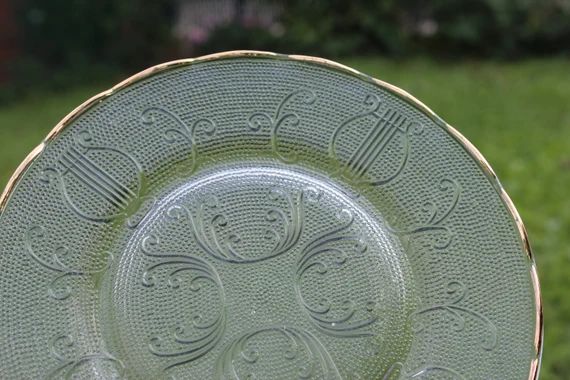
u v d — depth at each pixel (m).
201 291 0.39
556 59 1.40
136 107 0.40
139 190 0.40
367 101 0.40
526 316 0.39
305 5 1.44
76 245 0.39
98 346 0.39
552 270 0.64
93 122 0.40
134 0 1.46
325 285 0.39
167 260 0.39
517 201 0.77
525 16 1.42
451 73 1.30
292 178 0.40
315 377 0.39
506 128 1.00
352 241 0.40
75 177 0.40
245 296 0.39
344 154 0.40
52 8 1.44
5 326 0.39
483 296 0.39
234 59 0.40
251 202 0.40
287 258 0.40
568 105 1.08
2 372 0.38
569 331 0.58
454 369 0.39
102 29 1.47
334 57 1.43
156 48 1.50
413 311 0.39
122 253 0.39
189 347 0.39
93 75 1.43
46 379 0.38
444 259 0.39
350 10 1.43
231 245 0.40
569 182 0.80
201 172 0.40
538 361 0.38
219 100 0.40
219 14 1.54
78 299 0.39
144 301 0.39
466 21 1.42
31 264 0.39
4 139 1.07
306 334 0.39
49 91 1.40
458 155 0.40
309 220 0.40
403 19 1.45
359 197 0.40
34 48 1.46
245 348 0.39
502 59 1.43
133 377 0.39
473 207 0.40
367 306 0.39
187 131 0.40
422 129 0.40
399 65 1.36
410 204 0.40
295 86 0.40
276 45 1.46
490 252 0.39
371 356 0.39
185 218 0.40
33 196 0.39
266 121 0.40
